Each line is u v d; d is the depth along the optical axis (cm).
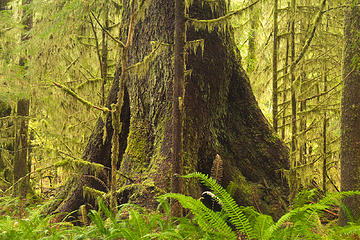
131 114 656
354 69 545
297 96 996
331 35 931
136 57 650
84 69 1083
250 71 1116
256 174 651
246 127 683
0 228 386
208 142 607
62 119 922
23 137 1010
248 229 313
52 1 777
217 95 640
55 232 381
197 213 338
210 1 546
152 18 629
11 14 995
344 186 552
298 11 895
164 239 334
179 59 461
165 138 579
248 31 1048
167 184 532
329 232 393
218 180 463
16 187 959
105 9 873
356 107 548
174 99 461
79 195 625
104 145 668
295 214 314
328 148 1028
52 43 812
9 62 959
